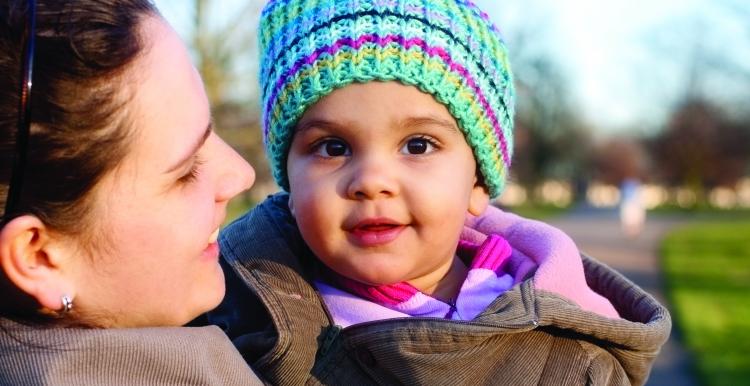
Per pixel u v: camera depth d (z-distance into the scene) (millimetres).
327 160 1695
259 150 11766
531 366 1629
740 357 5961
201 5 10422
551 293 1703
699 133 42906
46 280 1338
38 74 1241
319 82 1661
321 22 1696
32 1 1261
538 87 42125
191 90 1475
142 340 1344
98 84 1296
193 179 1522
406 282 1821
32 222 1275
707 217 34000
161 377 1350
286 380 1672
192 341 1420
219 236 2031
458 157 1737
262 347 1735
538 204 39688
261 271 1805
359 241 1668
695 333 6879
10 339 1287
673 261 13703
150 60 1385
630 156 55125
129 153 1349
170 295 1492
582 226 23797
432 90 1661
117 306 1447
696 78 39969
